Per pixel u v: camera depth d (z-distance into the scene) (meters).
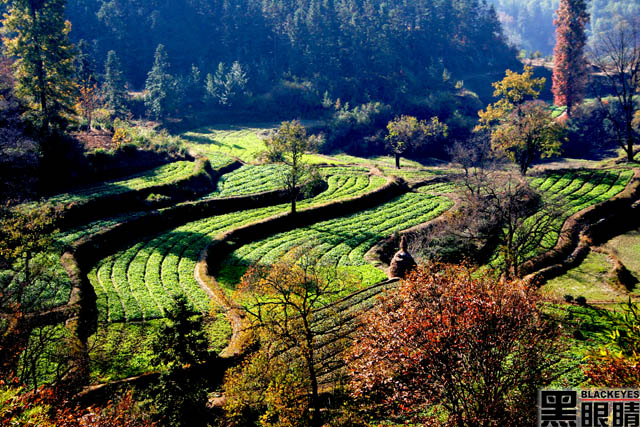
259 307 33.41
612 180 69.69
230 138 112.00
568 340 29.91
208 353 29.59
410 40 161.12
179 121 125.94
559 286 45.59
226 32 156.25
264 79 147.50
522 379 21.22
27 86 68.50
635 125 109.25
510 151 80.88
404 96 142.50
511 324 21.03
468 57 171.88
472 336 20.31
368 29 149.88
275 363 30.06
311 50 147.75
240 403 28.61
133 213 60.78
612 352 17.36
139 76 145.12
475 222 50.44
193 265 49.59
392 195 74.69
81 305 39.16
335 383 30.80
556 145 76.50
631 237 56.31
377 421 26.67
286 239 58.34
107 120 93.00
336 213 67.12
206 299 42.78
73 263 45.59
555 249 52.16
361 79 147.75
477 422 19.39
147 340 36.75
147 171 75.44
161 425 26.44
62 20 70.75
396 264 48.00
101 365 33.28
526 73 83.31
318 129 126.81
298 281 31.91
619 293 43.44
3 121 63.00
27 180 60.28
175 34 157.12
